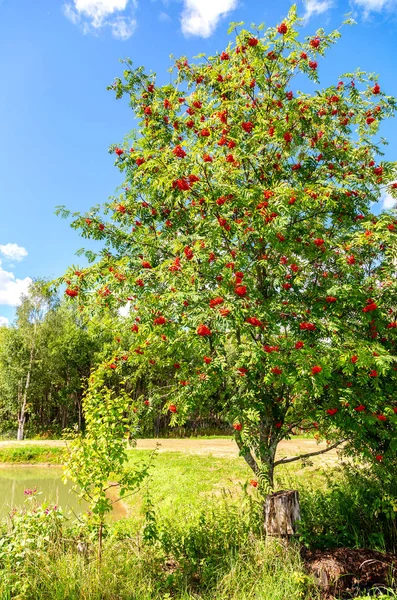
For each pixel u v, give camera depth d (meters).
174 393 5.99
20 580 3.96
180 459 16.95
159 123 6.66
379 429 5.12
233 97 6.02
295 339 4.90
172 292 4.76
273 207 4.80
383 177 5.81
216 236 5.07
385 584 4.23
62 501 10.78
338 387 5.05
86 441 4.59
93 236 6.25
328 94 5.89
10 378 33.41
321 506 6.29
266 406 5.66
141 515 9.39
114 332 6.23
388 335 5.43
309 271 5.90
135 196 6.66
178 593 4.24
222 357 5.04
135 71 7.02
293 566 4.34
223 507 6.33
